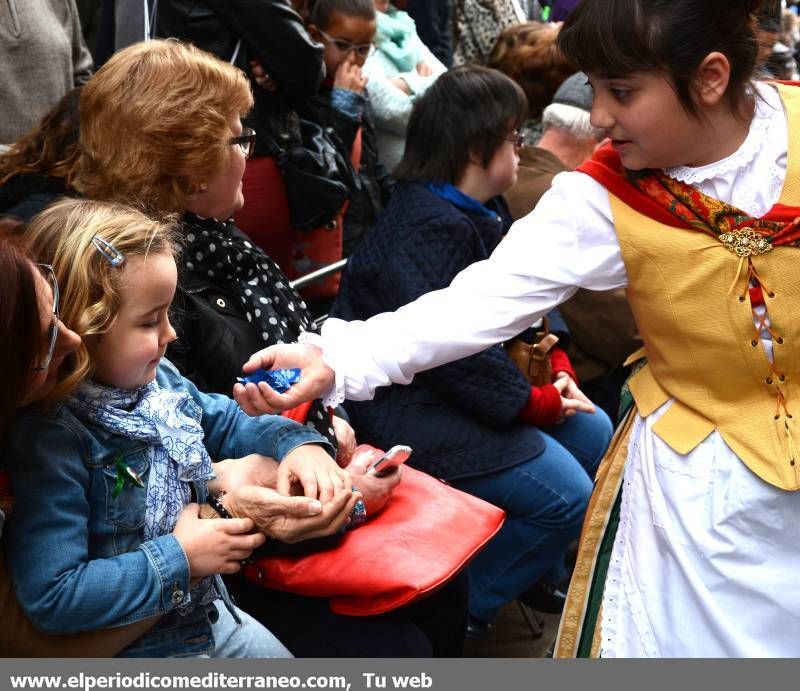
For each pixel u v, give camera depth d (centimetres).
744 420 156
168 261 156
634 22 143
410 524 188
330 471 174
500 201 294
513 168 265
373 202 346
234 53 279
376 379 170
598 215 161
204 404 185
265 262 211
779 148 155
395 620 190
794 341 152
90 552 152
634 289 161
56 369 145
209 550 155
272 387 167
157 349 157
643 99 148
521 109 260
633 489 171
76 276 150
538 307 168
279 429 182
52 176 206
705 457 159
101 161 191
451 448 247
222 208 200
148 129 185
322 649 187
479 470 247
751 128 156
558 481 251
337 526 173
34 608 143
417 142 264
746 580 156
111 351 153
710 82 148
